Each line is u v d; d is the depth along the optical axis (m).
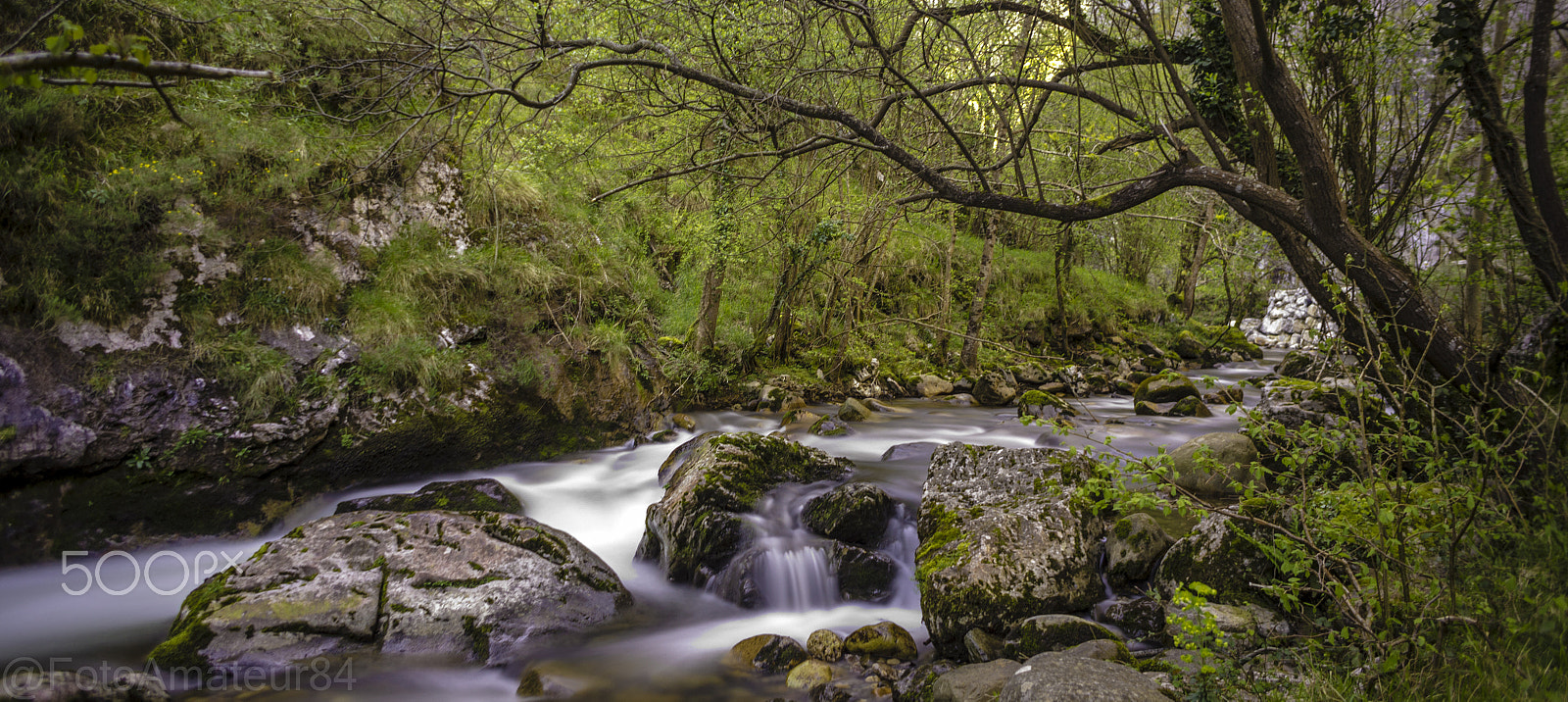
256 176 8.00
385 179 8.77
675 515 6.50
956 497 6.46
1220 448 7.50
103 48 1.26
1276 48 5.88
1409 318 5.02
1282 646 4.23
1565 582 3.07
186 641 4.70
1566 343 4.16
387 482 7.67
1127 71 6.81
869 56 6.01
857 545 6.22
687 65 5.31
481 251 9.35
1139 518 5.68
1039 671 3.55
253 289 7.48
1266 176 5.97
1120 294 21.91
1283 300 27.42
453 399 8.22
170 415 6.66
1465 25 4.66
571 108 7.39
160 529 6.49
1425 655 3.34
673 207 11.55
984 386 14.21
